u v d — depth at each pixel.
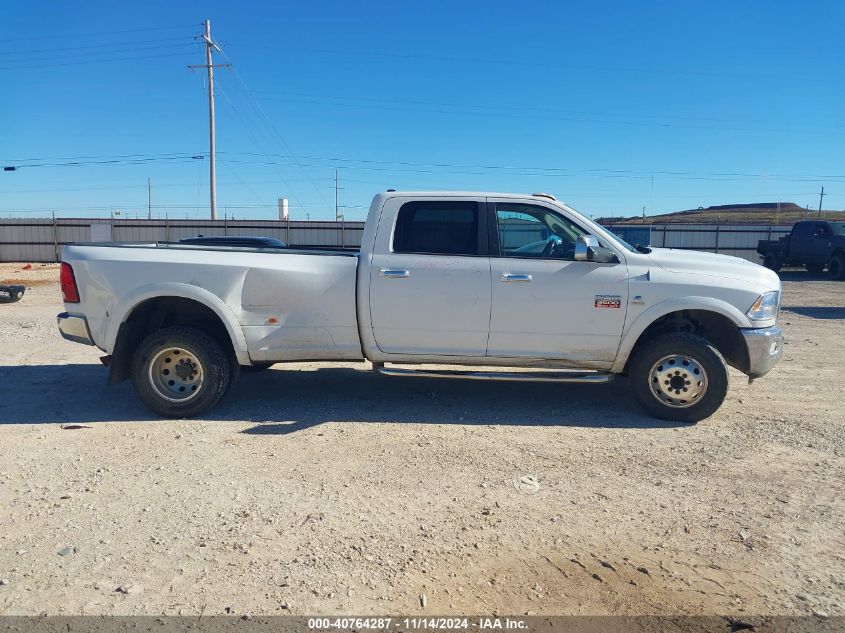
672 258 5.98
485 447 5.25
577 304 5.85
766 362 5.90
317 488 4.42
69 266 6.08
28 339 10.10
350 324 6.03
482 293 5.88
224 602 3.13
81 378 7.53
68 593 3.19
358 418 6.00
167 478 4.57
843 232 23.53
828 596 3.23
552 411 6.29
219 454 5.05
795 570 3.47
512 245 6.03
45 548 3.61
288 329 6.01
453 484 4.52
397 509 4.12
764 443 5.40
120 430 5.64
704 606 3.15
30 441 5.33
